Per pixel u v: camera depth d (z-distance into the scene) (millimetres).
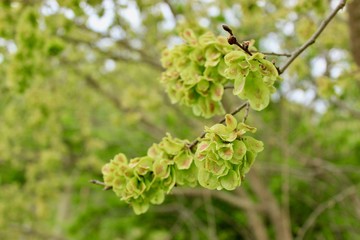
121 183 2211
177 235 8477
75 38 5781
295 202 7879
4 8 4148
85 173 8469
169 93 2500
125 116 7191
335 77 4004
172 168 2143
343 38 5430
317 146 8016
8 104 7398
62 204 9438
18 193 7977
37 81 6066
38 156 8312
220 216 8305
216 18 5285
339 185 7273
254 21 5145
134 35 5789
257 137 7449
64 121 8227
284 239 6711
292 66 4836
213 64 2242
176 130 8156
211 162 1894
